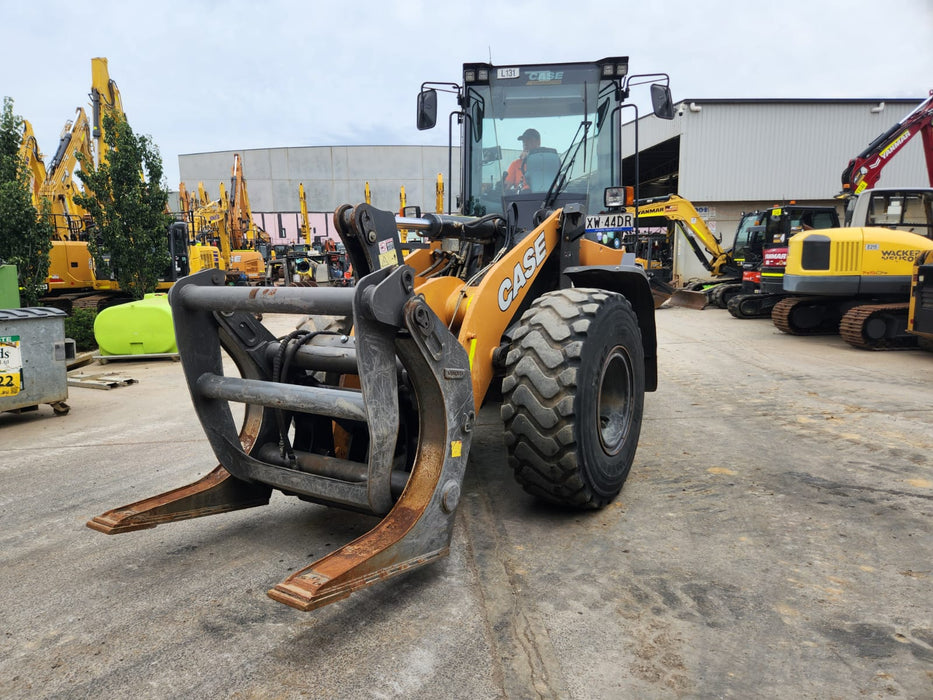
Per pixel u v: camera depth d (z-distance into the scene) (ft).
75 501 11.59
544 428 9.14
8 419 18.45
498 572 8.39
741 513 10.24
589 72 16.65
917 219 31.65
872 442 14.03
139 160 38.78
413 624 7.23
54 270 41.37
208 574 8.55
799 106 74.64
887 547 8.97
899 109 75.00
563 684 6.16
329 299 7.43
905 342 28.84
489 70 16.74
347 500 8.27
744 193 75.92
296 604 6.08
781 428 15.35
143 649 6.89
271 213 138.92
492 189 16.81
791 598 7.65
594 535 9.48
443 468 7.79
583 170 16.66
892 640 6.79
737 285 49.29
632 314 10.87
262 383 8.75
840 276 29.27
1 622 7.50
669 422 16.08
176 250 43.80
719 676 6.24
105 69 41.16
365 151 146.20
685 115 74.38
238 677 6.37
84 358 28.32
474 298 9.15
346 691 6.12
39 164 48.73
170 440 15.71
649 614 7.34
